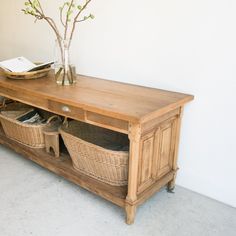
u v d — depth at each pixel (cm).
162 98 189
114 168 185
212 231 179
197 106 202
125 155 178
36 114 261
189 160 216
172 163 212
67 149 220
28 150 241
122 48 227
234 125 190
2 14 315
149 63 215
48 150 236
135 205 179
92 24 239
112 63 237
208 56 189
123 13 218
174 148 208
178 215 193
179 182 226
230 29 177
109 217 189
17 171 242
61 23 261
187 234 176
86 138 234
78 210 196
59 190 217
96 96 190
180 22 194
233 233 178
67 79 217
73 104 178
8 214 190
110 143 229
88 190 204
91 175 203
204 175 212
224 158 200
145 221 186
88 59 252
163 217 190
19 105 288
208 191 212
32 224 182
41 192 214
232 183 200
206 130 203
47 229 178
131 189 174
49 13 269
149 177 190
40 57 294
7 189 216
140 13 210
